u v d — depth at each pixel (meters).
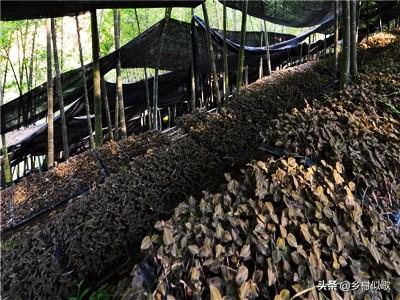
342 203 1.42
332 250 1.22
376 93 2.92
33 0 1.51
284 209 1.34
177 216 1.35
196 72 5.94
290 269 1.12
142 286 1.05
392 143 2.08
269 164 1.74
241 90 5.16
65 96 5.27
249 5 5.49
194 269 1.05
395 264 1.21
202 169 2.99
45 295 1.77
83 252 2.05
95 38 3.58
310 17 6.14
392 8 7.72
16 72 8.32
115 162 4.07
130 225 2.31
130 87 5.97
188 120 4.46
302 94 4.23
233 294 1.01
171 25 4.93
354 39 3.38
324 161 1.79
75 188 3.90
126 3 1.91
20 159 7.40
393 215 1.68
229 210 1.37
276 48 7.04
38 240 2.06
